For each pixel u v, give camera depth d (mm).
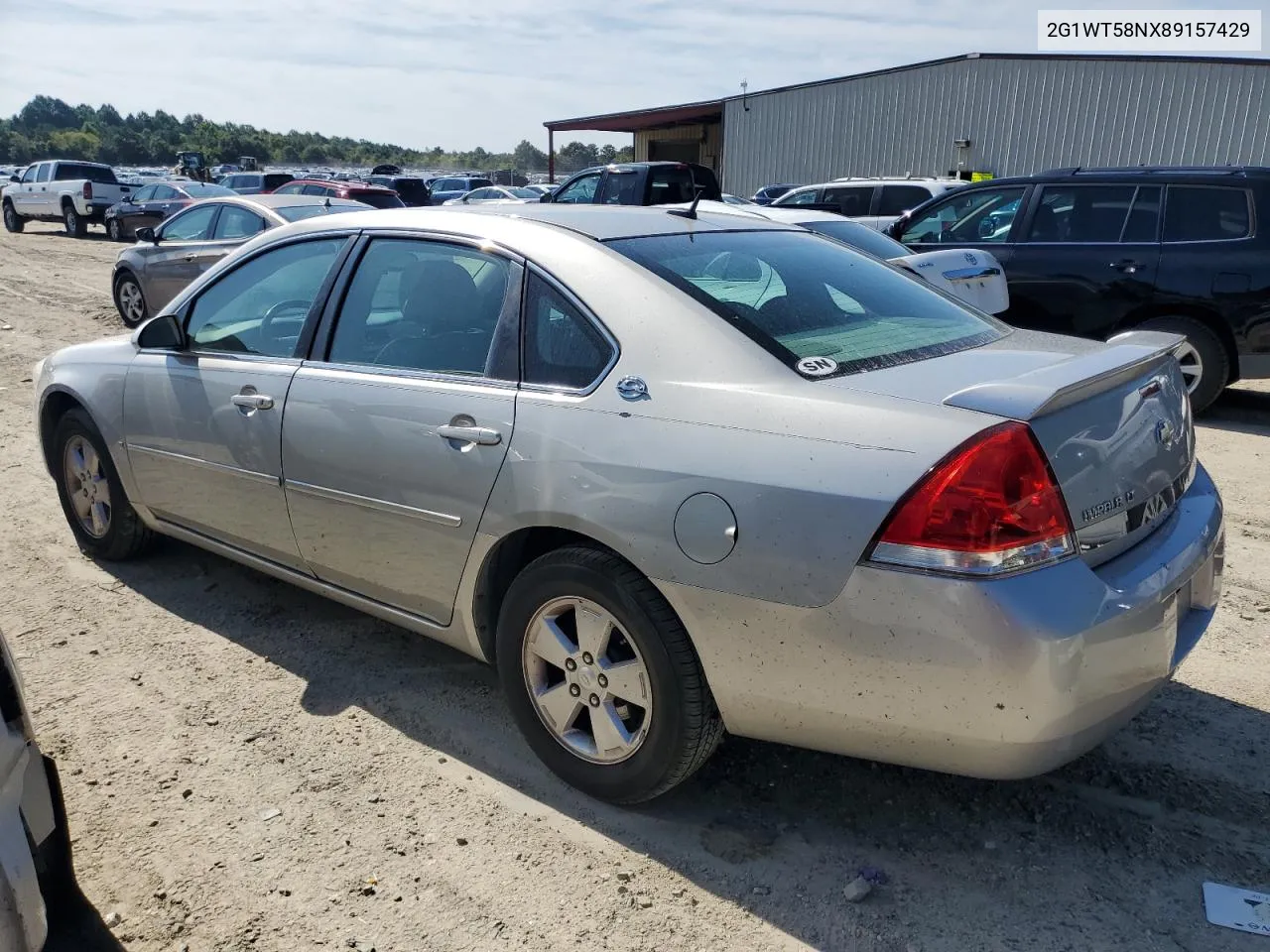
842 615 2359
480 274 3223
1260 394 8898
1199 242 7578
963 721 2309
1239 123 23000
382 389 3289
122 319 12273
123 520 4547
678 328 2785
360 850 2768
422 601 3312
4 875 1895
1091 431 2477
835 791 3023
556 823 2887
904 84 27047
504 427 2932
